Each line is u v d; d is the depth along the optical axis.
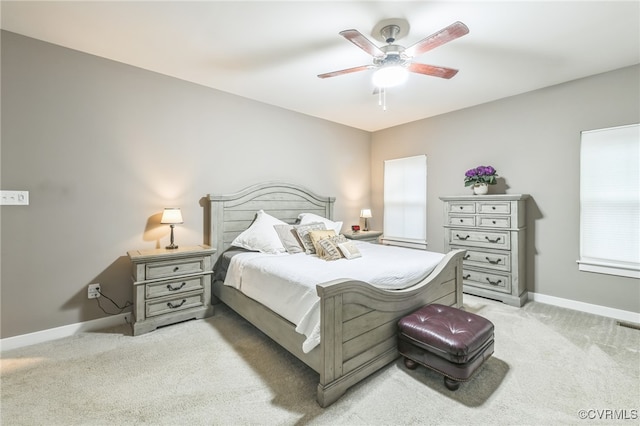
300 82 3.23
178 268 2.79
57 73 2.49
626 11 1.98
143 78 2.93
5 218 2.30
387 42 2.26
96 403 1.68
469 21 2.11
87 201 2.65
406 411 1.61
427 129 4.50
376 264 2.49
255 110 3.78
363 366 1.86
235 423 1.53
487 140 3.82
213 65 2.85
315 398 1.72
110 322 2.75
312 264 2.46
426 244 4.54
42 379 1.90
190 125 3.24
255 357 2.19
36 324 2.42
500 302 3.37
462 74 3.00
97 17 2.11
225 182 3.53
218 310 3.17
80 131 2.61
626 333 2.55
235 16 2.08
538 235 3.42
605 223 2.98
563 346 2.33
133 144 2.88
